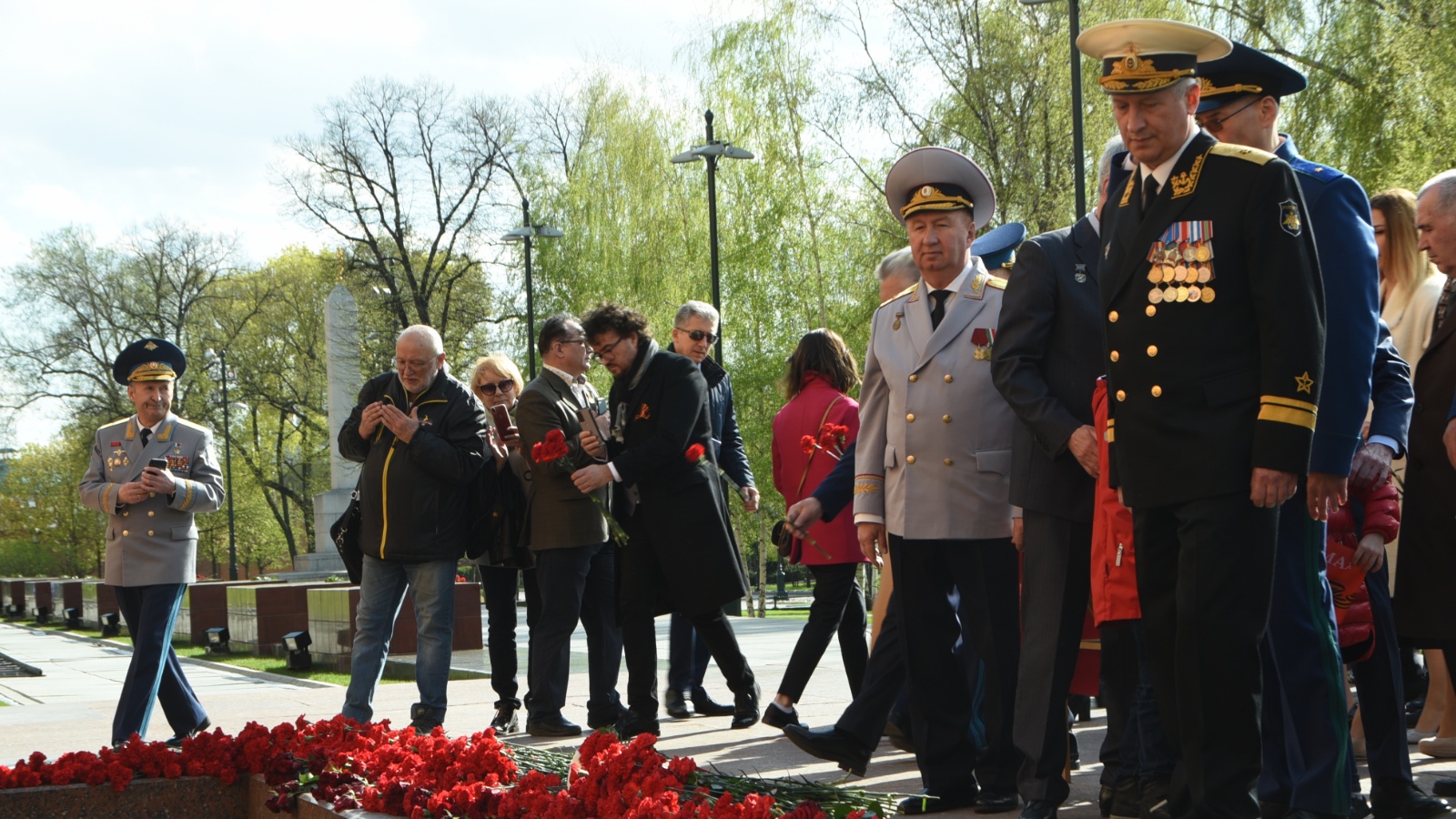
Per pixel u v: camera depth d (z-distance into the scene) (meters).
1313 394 3.35
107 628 25.75
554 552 7.38
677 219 34.06
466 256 44.44
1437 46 21.47
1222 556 3.40
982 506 4.85
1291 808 3.98
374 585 7.16
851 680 7.27
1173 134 3.62
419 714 7.06
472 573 34.12
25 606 37.12
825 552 5.70
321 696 10.37
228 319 53.59
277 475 57.94
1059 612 4.43
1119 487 3.66
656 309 33.47
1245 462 3.40
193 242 53.62
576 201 35.31
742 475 8.28
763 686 9.64
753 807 3.10
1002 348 4.53
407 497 7.06
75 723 8.89
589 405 7.76
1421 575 4.78
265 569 71.19
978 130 27.47
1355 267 3.89
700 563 6.88
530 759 4.43
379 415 7.06
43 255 52.56
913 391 4.97
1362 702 4.61
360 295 45.59
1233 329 3.46
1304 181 4.05
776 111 31.25
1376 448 4.48
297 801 4.18
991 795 4.84
